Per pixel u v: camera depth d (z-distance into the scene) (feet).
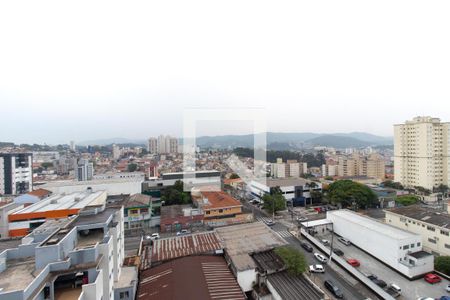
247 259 82.23
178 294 62.03
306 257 99.30
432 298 69.31
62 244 49.98
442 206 171.32
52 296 44.32
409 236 88.38
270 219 145.59
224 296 62.13
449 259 83.61
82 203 128.98
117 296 65.26
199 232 116.37
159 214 147.64
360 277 81.82
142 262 84.17
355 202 159.43
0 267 45.85
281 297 68.54
